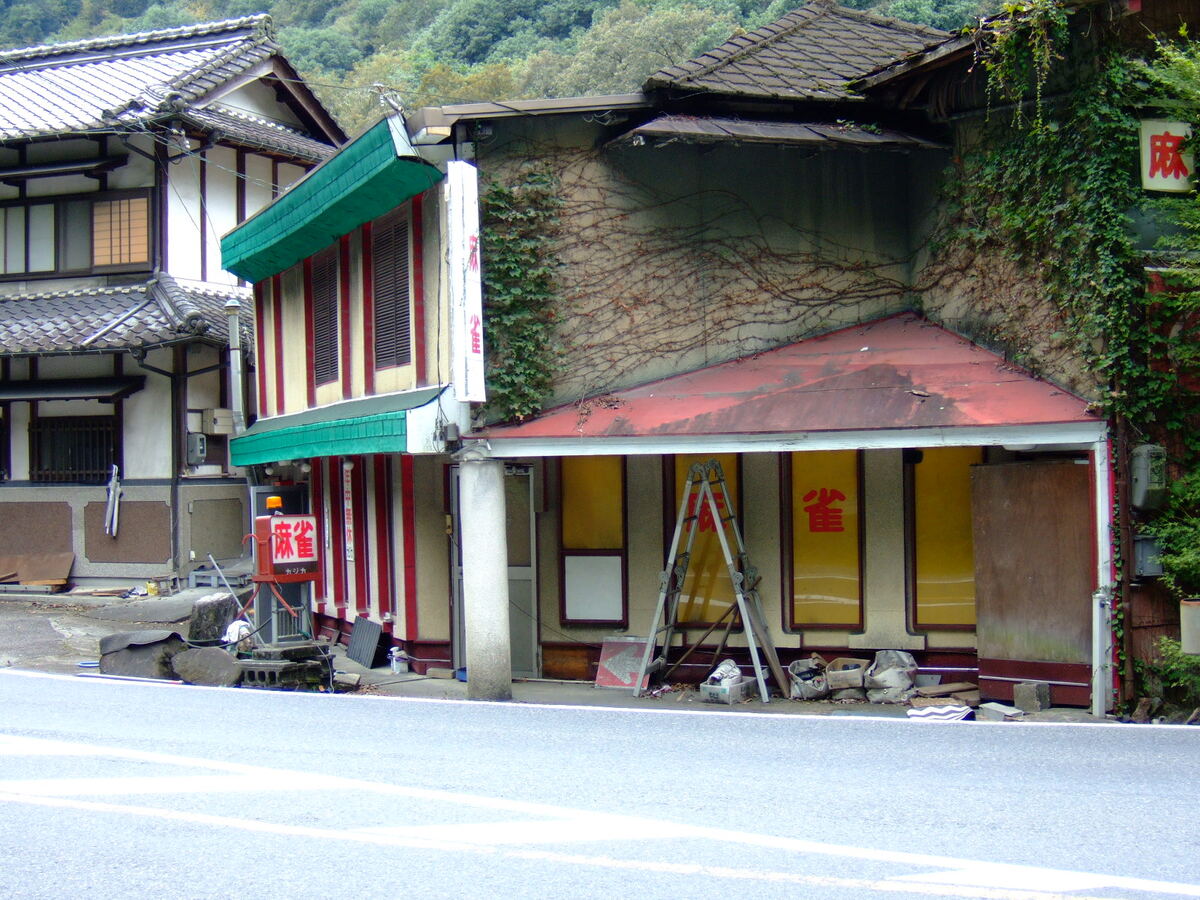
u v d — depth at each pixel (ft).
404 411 35.91
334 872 17.58
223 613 46.83
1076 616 34.37
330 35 176.96
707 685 37.27
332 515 54.24
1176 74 31.94
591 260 38.34
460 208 35.73
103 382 67.56
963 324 38.68
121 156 69.51
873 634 39.34
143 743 27.14
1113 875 17.17
